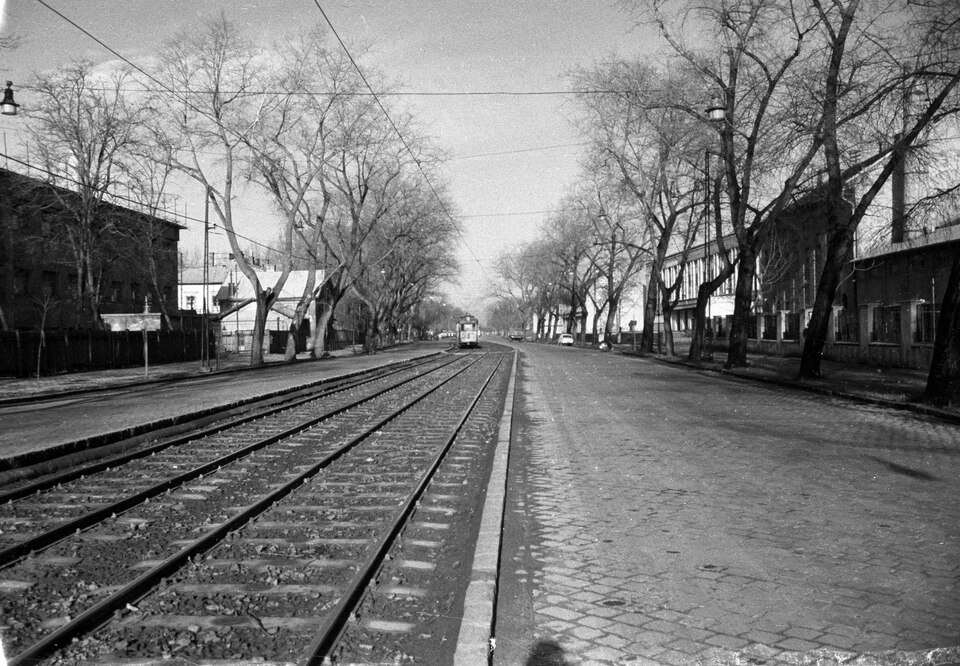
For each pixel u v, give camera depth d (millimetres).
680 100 26328
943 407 14656
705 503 7230
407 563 5555
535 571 5277
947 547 5738
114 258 43156
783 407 16141
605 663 3832
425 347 83812
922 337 25953
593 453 10242
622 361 40812
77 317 40219
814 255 36969
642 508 7066
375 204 53219
